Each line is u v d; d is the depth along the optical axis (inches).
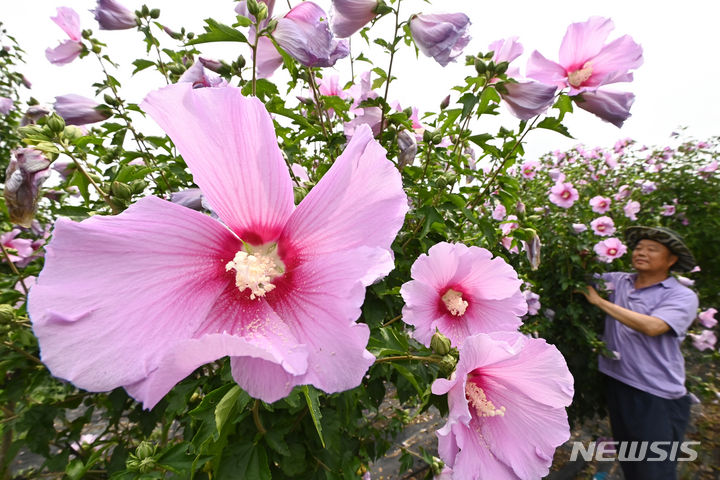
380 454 55.9
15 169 23.6
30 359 34.0
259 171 16.6
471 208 46.5
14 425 35.1
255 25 28.9
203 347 11.8
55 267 12.3
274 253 18.2
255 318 16.3
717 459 80.3
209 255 16.5
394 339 28.5
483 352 20.5
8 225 50.0
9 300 33.0
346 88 48.3
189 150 15.1
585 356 75.9
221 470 26.0
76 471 30.5
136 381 12.7
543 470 21.9
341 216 16.6
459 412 19.8
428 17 33.9
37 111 35.5
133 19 39.6
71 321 12.1
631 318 61.1
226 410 19.6
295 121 38.5
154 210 15.0
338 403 34.8
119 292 13.3
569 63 36.7
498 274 31.1
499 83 36.1
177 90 14.5
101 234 13.2
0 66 80.7
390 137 40.1
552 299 79.1
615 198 114.2
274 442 28.2
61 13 41.1
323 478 32.7
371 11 33.2
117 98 40.6
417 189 42.2
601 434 88.0
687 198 124.0
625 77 34.4
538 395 22.9
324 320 14.9
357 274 14.5
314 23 28.4
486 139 41.6
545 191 97.5
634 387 64.0
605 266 85.2
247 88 34.6
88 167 32.5
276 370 13.7
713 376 108.9
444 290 33.0
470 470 20.1
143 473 24.0
